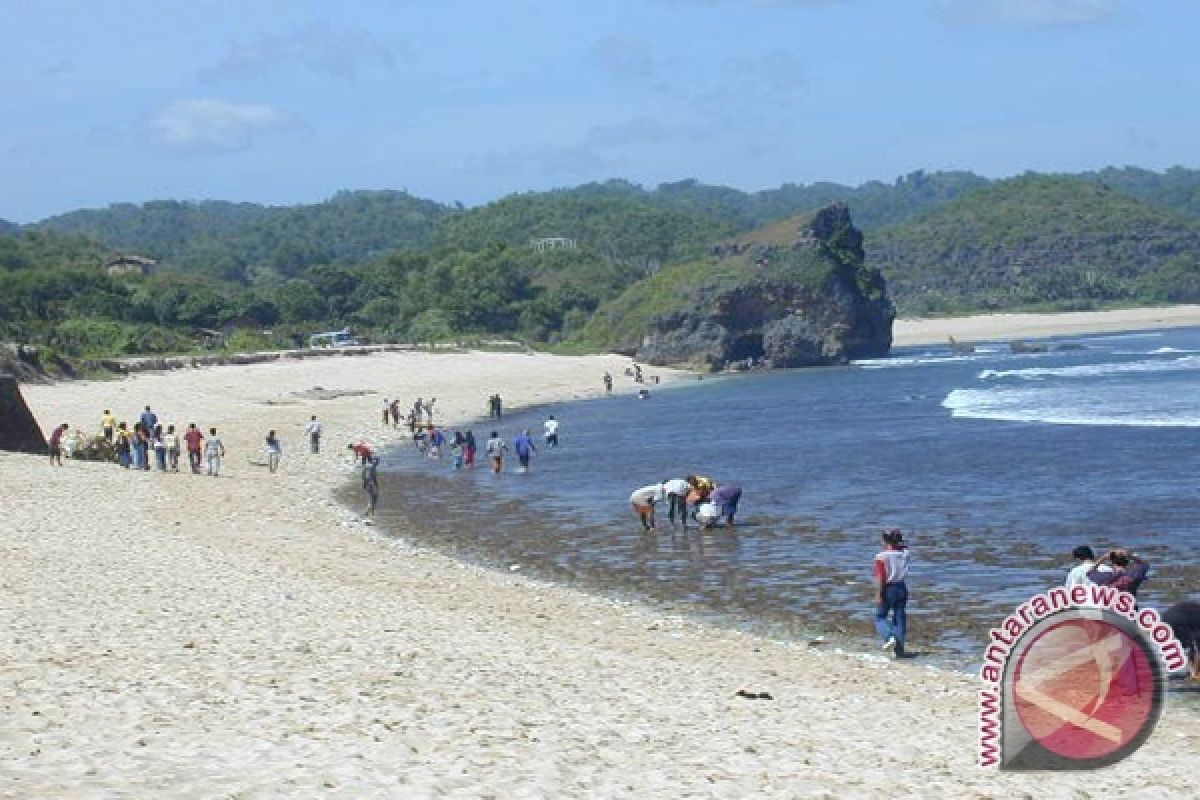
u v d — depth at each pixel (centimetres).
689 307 12394
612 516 3666
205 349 12125
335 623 1961
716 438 5891
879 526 3272
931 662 1992
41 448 4816
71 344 11088
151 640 1697
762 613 2388
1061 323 19012
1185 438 4784
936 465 4450
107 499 3631
